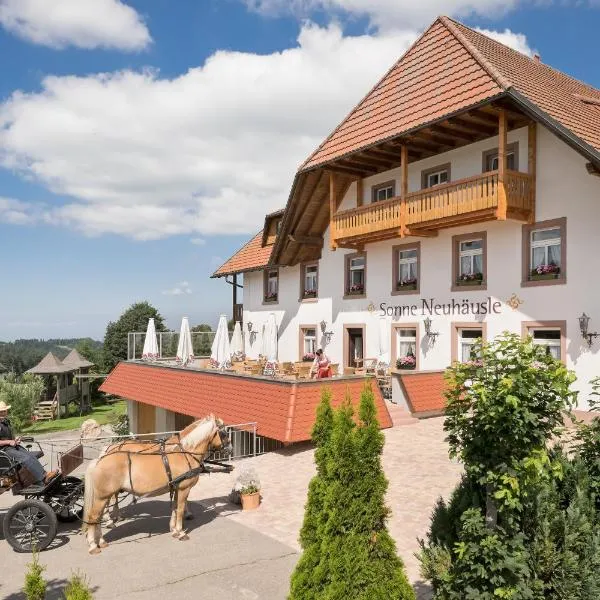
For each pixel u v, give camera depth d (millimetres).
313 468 13789
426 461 13906
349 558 5246
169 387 22625
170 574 8211
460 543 5652
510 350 5578
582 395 16266
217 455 16984
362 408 5633
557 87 21266
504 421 5320
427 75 20969
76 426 40875
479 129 18875
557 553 5664
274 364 22188
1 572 8273
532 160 17562
